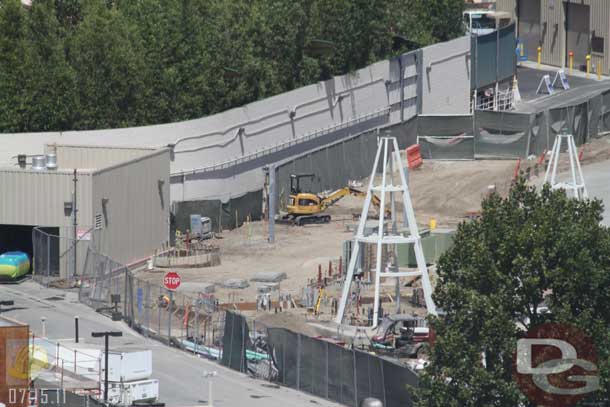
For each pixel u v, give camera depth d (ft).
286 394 582.35
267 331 608.60
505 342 524.52
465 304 531.91
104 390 528.63
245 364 614.75
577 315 542.57
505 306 533.14
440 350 527.40
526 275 535.60
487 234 553.23
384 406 550.77
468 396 516.73
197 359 631.56
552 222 544.62
